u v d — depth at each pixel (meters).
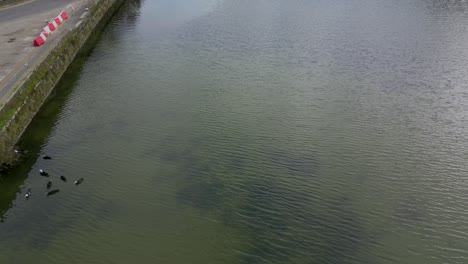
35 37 44.22
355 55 47.41
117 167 27.80
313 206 24.50
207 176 27.03
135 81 41.00
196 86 39.91
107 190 25.61
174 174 27.19
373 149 29.95
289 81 41.03
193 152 29.56
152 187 25.95
